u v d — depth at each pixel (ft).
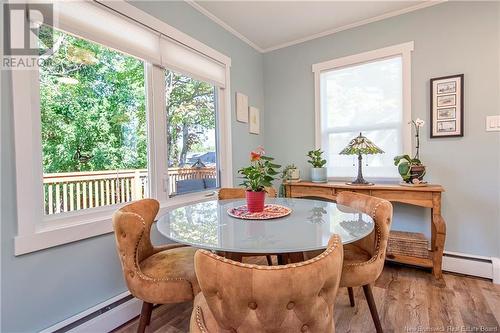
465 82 7.37
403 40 8.24
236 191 7.37
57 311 4.53
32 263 4.23
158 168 6.81
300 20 8.71
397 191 7.37
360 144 7.87
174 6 7.08
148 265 4.47
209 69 8.36
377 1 7.72
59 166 4.85
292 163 10.64
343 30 9.29
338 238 2.62
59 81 4.87
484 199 7.22
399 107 8.49
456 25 7.47
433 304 5.79
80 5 4.94
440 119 7.70
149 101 6.59
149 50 6.34
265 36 9.86
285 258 5.31
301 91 10.34
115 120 5.90
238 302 2.10
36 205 4.42
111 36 5.48
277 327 2.11
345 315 5.45
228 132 9.23
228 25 9.00
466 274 7.23
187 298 4.01
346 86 9.43
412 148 8.14
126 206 4.60
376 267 4.36
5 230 3.96
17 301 4.06
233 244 3.21
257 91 10.88
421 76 7.98
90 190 5.39
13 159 4.06
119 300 5.42
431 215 7.45
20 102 4.14
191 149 7.97
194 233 3.68
